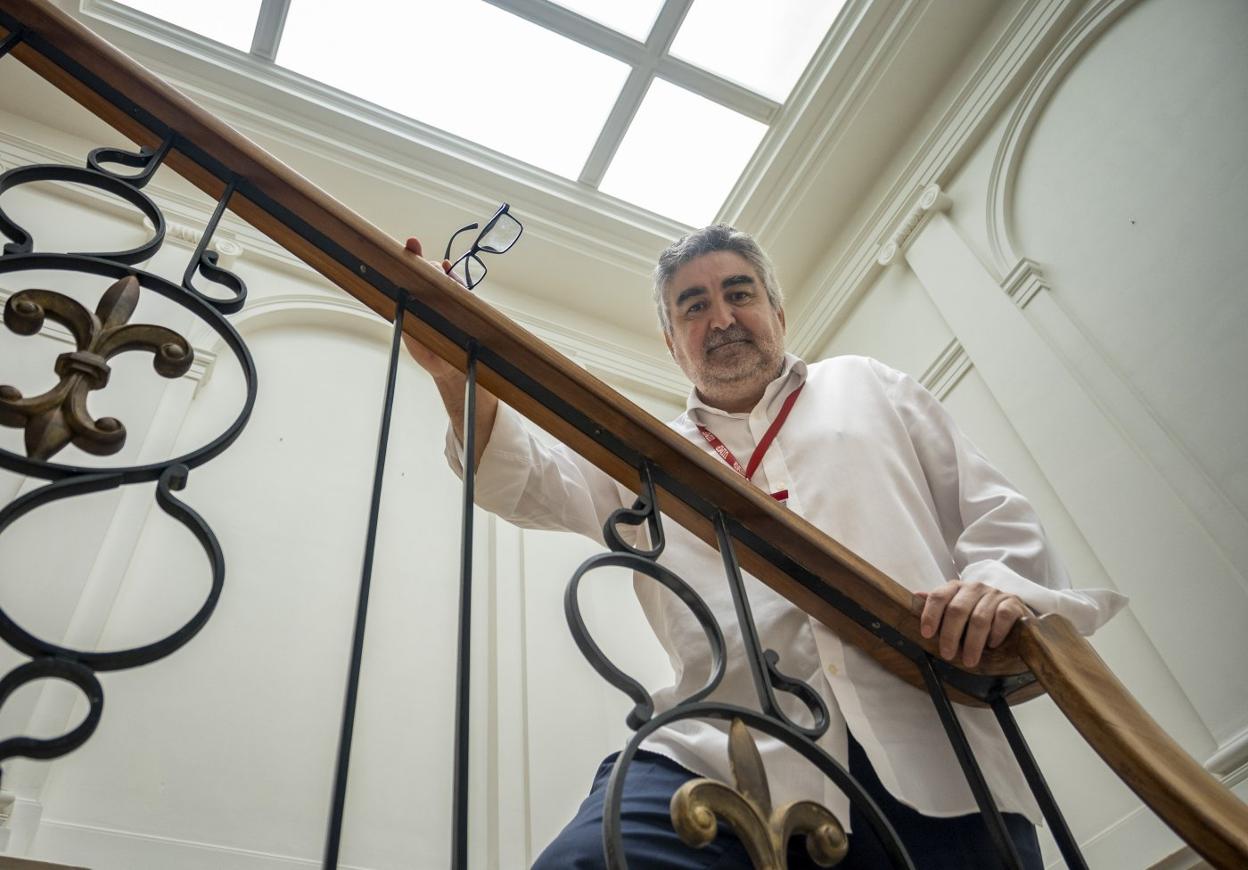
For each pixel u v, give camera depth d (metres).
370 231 1.27
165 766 2.58
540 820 2.96
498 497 1.64
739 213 5.17
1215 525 2.95
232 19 4.56
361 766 2.86
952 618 1.21
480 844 2.88
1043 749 3.14
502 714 3.20
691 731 1.42
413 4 4.56
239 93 4.59
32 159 4.19
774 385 1.88
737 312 1.98
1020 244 4.17
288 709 2.88
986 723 1.38
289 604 3.15
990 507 1.60
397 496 3.77
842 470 1.63
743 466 1.79
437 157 4.86
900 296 4.75
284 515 3.42
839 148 4.94
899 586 1.26
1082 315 3.72
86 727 0.76
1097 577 3.26
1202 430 3.13
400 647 3.24
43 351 3.31
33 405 0.93
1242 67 3.41
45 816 2.34
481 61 4.76
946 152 4.68
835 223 5.18
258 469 3.53
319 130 4.71
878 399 1.79
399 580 3.46
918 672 1.32
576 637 0.94
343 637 3.16
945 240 4.48
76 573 2.81
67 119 4.39
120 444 0.96
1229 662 2.77
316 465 3.68
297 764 2.76
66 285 3.76
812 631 1.38
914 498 1.63
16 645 0.77
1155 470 3.17
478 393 1.61
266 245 4.46
